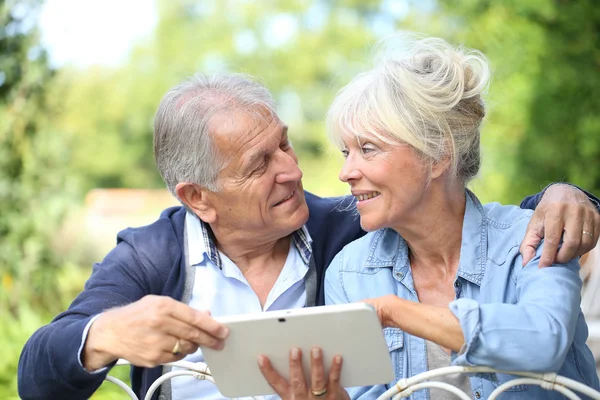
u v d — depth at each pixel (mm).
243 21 13359
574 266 1731
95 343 1575
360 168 1832
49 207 5359
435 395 1856
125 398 3758
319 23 12812
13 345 4500
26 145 5301
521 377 1574
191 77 2172
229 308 2113
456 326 1487
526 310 1503
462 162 1881
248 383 1581
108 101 13719
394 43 1942
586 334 1814
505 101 6281
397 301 1537
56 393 1717
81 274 6410
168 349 1486
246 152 2018
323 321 1437
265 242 2137
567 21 6250
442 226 1888
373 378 1529
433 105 1794
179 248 2113
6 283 5219
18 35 5082
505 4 6555
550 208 1742
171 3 13906
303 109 12719
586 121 6160
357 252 2029
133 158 13805
